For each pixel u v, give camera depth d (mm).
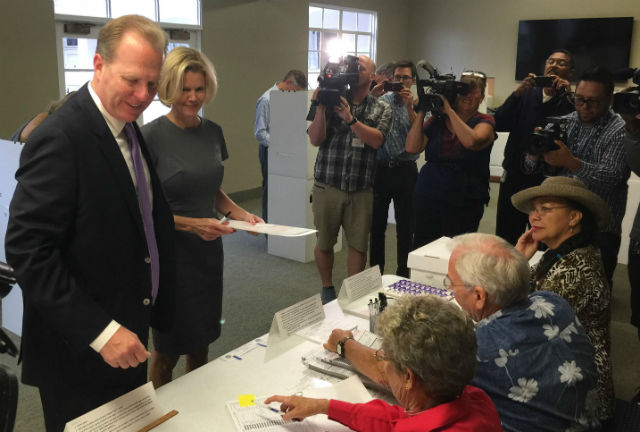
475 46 9320
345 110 2889
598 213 1644
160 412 1289
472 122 3018
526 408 1218
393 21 9578
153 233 1447
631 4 7941
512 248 1352
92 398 1349
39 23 4684
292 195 4492
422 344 1006
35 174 1174
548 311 1277
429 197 3102
